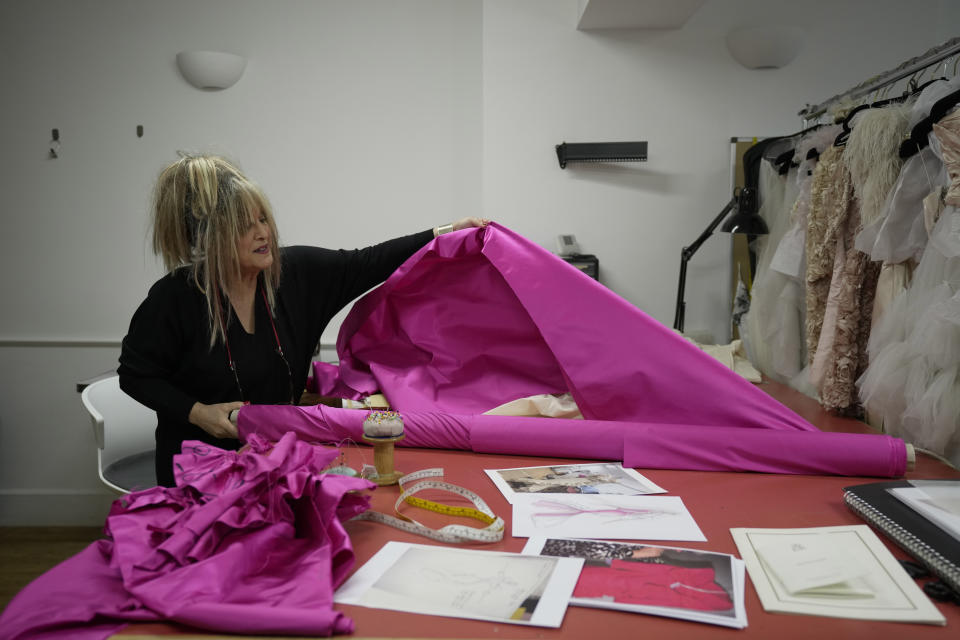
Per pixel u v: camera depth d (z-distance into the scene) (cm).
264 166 344
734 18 315
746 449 145
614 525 119
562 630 89
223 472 119
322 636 87
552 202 325
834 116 224
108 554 106
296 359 189
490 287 186
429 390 186
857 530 113
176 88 337
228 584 95
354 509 116
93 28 334
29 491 357
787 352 253
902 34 313
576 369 164
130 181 341
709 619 89
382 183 346
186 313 173
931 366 166
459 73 340
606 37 317
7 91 336
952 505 113
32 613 90
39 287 347
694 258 326
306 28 337
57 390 352
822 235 214
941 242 153
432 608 94
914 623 89
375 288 205
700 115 320
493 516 123
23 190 342
